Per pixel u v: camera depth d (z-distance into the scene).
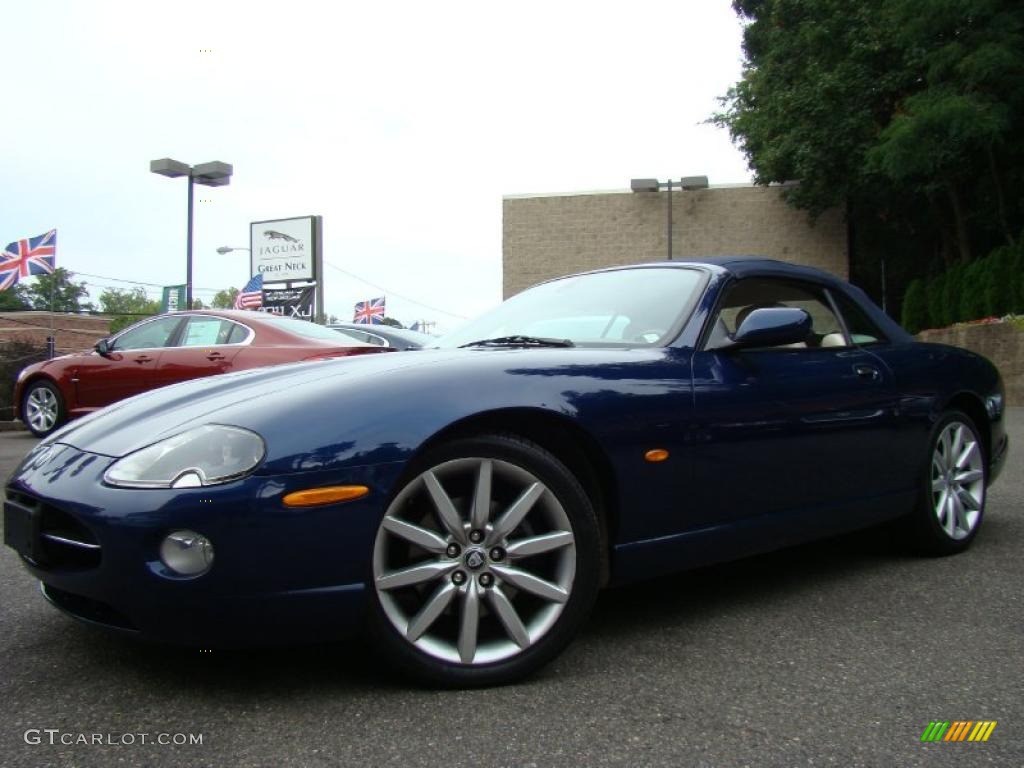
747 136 27.72
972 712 2.24
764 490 3.06
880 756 2.00
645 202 28.78
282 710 2.23
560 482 2.49
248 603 2.12
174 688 2.38
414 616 2.35
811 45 22.72
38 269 17.25
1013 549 4.09
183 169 17.23
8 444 9.43
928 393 3.83
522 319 3.58
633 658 2.64
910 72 20.45
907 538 3.91
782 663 2.60
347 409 2.29
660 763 1.96
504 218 29.77
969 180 21.72
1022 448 7.78
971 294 16.98
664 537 2.78
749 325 2.98
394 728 2.12
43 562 2.36
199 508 2.10
